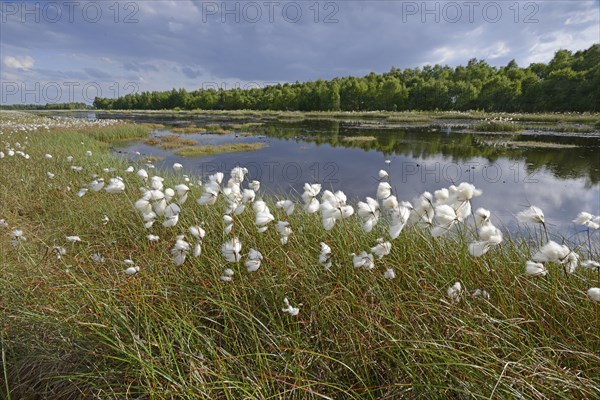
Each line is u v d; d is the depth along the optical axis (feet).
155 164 35.65
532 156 39.68
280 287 5.64
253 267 5.01
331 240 7.04
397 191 25.44
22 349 4.93
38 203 12.85
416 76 199.00
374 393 4.18
